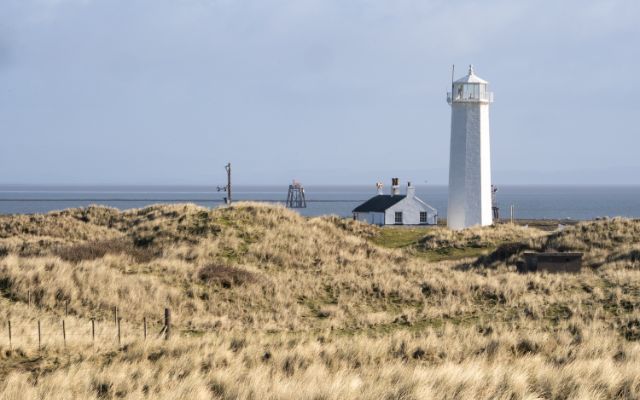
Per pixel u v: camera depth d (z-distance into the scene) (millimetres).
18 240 113812
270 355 49562
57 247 98750
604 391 38312
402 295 80500
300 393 36375
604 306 68625
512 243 114062
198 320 68875
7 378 43094
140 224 119062
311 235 111562
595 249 107312
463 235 132125
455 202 174750
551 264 92125
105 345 52938
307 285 84625
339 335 63531
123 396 39469
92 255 89938
